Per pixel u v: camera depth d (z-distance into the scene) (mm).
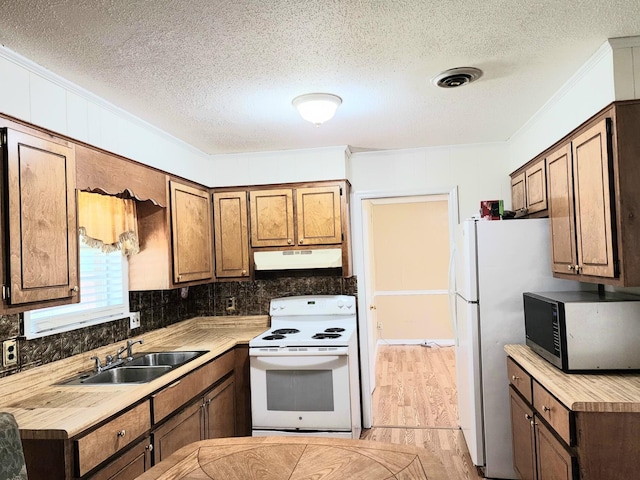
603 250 1998
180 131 3041
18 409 1900
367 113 2801
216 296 4012
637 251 1867
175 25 1684
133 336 3057
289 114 2750
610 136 1933
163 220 3047
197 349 3027
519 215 3201
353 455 1604
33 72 1953
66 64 1970
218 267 3732
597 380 2010
